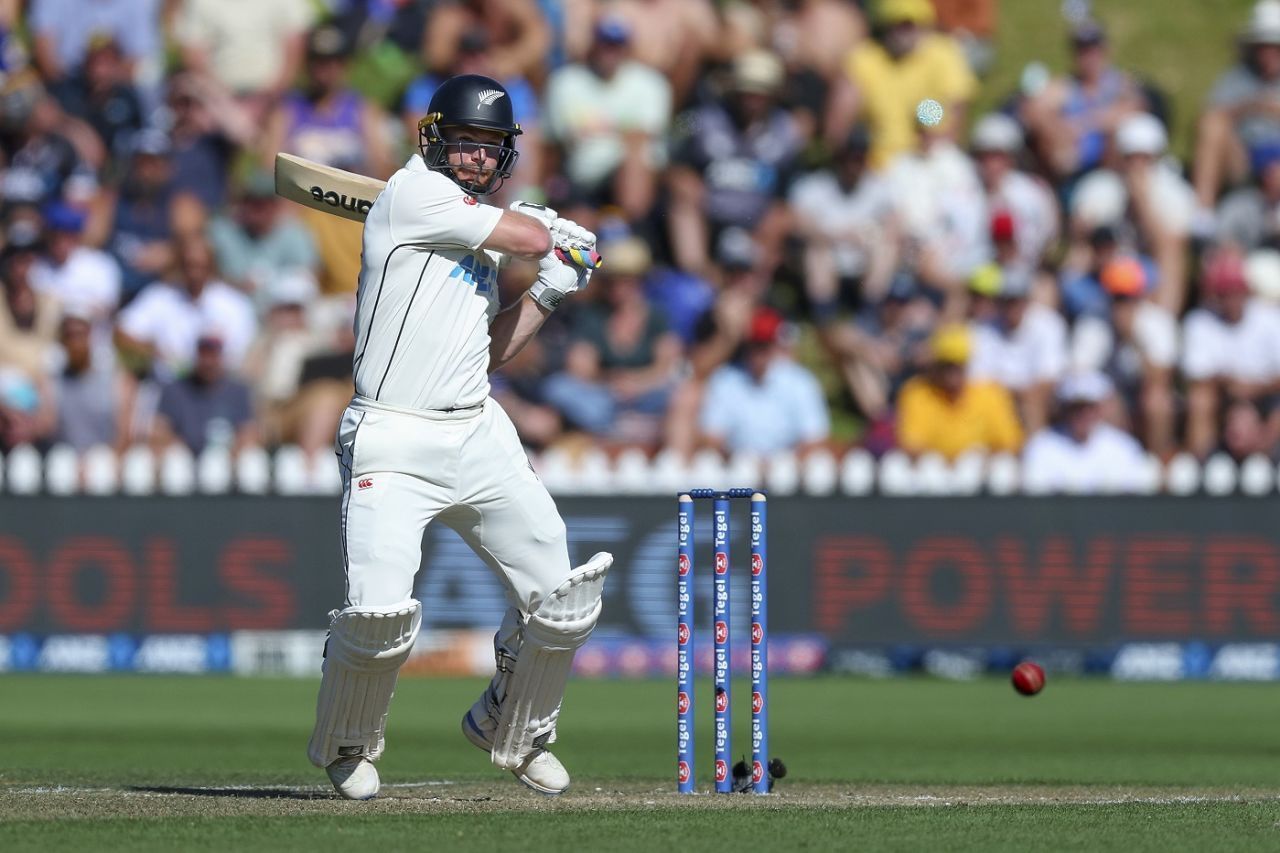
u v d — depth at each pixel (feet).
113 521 157.07
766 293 186.29
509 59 188.65
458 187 68.49
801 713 132.98
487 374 71.15
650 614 158.20
